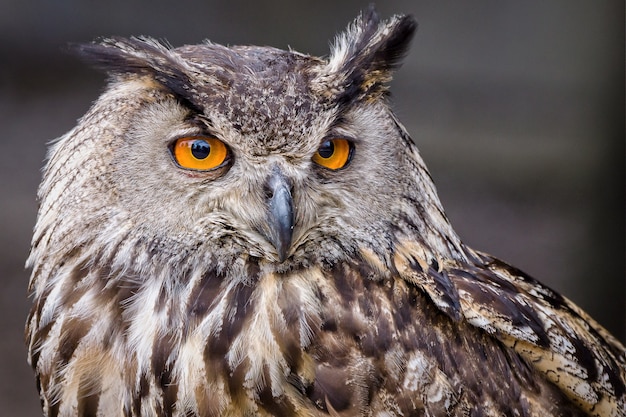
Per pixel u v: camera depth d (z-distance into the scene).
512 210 5.64
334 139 2.87
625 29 3.58
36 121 6.57
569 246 5.11
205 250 2.87
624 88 3.49
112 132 2.87
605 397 2.89
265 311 2.86
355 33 2.90
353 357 2.85
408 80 7.27
